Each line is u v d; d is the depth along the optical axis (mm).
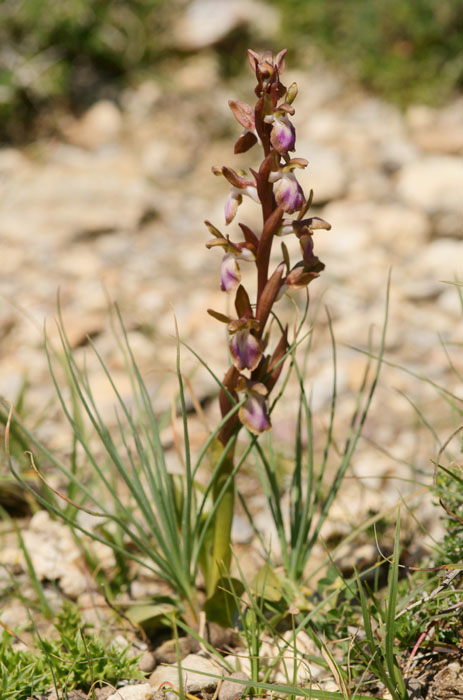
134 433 2459
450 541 2420
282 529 2553
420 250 5285
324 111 6984
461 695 2064
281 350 2219
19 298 4879
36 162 6469
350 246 5285
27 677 2162
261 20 7562
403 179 5773
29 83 6816
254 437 2281
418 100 6926
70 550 2768
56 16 6980
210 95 7125
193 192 6207
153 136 6762
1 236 5547
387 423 3785
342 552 2830
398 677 1999
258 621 2393
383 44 7230
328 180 5812
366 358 4273
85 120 6879
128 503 2922
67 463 3436
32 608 2658
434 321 4594
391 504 3090
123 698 2111
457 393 3885
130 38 7352
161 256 5410
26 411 3764
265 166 2066
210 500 2596
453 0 7062
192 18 7543
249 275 5141
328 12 7457
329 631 2404
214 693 2160
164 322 4699
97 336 4520
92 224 5598
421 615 2285
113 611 2588
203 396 3967
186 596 2426
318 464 3451
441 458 3170
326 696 1949
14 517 3146
